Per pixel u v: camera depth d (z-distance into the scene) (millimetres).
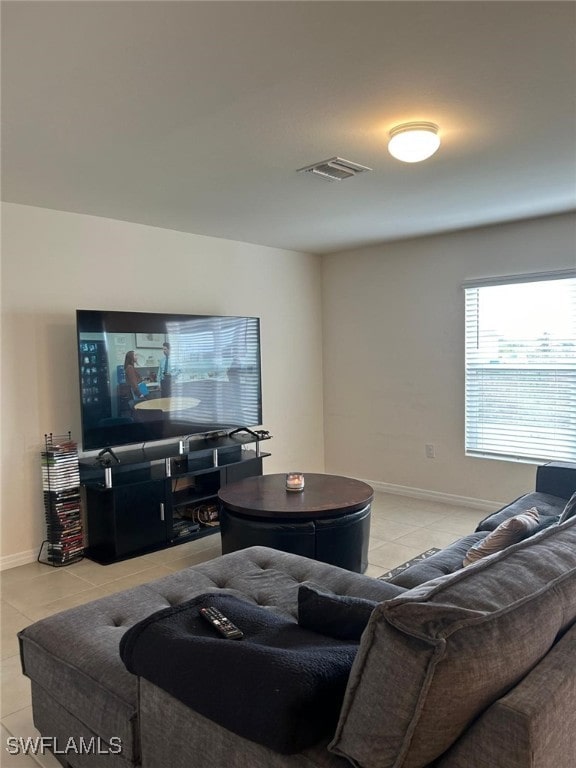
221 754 1247
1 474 3525
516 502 3186
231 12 1608
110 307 4039
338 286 5633
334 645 1384
